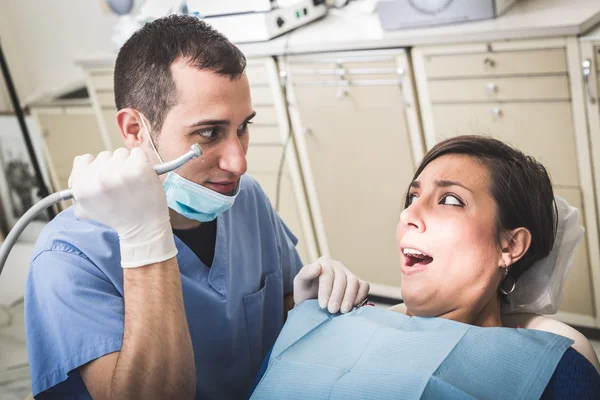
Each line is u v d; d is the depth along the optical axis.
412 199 1.34
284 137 3.03
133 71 1.23
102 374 1.15
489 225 1.25
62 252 1.24
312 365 1.24
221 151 1.23
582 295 2.61
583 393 1.11
